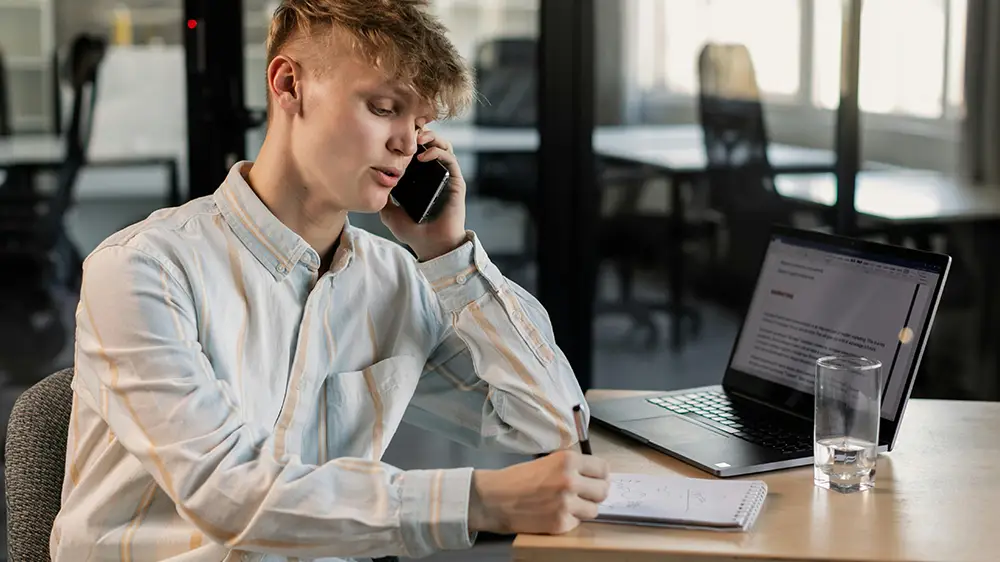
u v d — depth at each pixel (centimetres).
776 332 174
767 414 166
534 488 122
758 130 341
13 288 342
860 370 135
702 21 337
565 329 348
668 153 342
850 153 338
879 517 127
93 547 136
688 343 350
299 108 141
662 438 155
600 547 118
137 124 333
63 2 329
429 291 165
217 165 334
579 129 339
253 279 144
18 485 144
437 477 125
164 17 329
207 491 125
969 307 346
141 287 133
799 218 344
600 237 344
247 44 329
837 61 336
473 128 337
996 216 341
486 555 305
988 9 332
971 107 337
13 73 331
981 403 176
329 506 123
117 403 130
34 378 346
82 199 338
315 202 146
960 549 118
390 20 136
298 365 146
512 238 343
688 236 346
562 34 334
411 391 156
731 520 123
